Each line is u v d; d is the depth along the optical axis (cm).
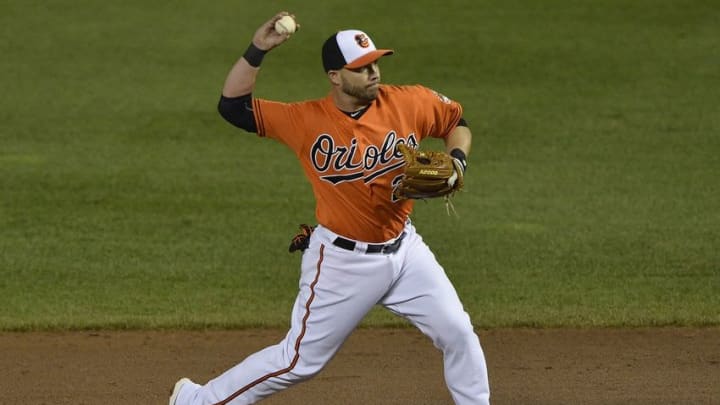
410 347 2933
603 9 7519
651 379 2658
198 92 6050
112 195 4412
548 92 6006
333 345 2097
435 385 2623
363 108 2008
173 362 2830
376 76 1978
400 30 7138
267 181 4625
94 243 3856
